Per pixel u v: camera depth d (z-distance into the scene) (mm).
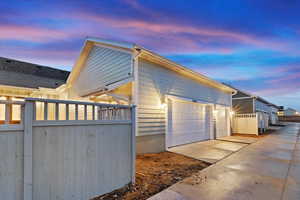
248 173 4512
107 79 7898
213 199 3098
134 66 6387
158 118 7230
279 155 6578
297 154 6770
